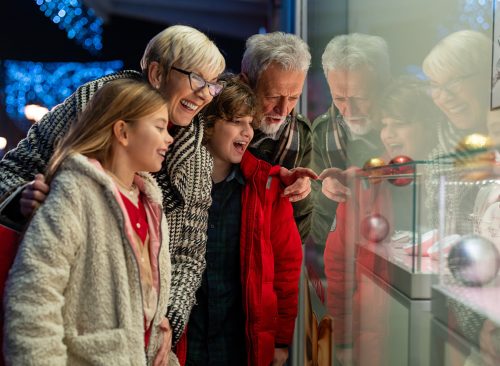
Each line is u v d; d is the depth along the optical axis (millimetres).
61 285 1181
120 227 1246
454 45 1104
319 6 2297
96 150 1328
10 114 5891
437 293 1110
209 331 2035
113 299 1222
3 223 1270
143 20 5730
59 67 5859
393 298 1329
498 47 954
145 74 1746
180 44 1682
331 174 2008
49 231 1178
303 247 2572
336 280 1890
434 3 1197
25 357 1107
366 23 1624
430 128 1231
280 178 2168
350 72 1766
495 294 943
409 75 1337
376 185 1519
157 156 1370
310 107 2521
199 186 1832
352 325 1782
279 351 2215
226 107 2004
